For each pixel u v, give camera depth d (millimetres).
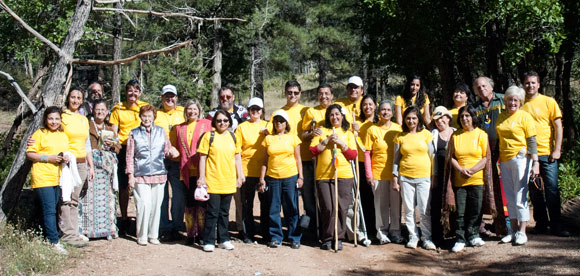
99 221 6527
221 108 7008
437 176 6766
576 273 5367
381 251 6535
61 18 11352
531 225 7258
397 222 6895
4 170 10078
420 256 6344
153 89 19016
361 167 7000
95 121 6723
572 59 13750
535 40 13227
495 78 13086
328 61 27938
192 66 20125
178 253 6160
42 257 5398
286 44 24562
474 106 6965
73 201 6250
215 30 21484
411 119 6555
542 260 5805
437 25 12125
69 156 5898
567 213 7730
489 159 6465
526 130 6383
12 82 6230
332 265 5969
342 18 25203
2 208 6195
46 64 11477
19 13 11648
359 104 7129
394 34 13508
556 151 6672
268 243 6707
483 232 6965
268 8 22875
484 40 13719
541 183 6461
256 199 9945
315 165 6676
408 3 12516
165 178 6590
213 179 6262
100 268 5469
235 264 5844
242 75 26922
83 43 11727
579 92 18797
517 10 11266
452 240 6934
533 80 6773
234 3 21484
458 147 6480
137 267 5578
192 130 6668
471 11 11992
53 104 6363
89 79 20297
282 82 29578
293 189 6535
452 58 13383
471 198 6496
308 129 6770
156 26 20516
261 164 6766
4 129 19781
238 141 6695
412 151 6590
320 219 6855
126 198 6992
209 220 6266
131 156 6371
